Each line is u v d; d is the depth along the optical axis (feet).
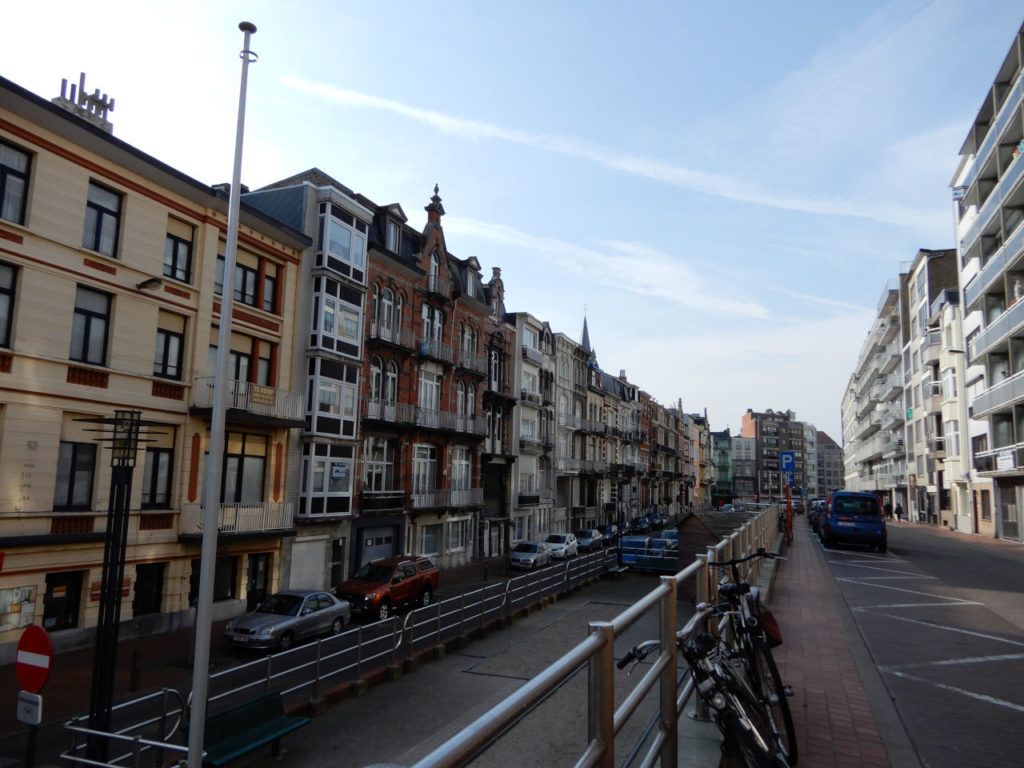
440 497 108.06
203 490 65.46
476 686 44.21
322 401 80.53
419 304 106.01
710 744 14.66
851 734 18.65
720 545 21.79
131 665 47.03
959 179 140.56
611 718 8.84
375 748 34.14
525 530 148.36
